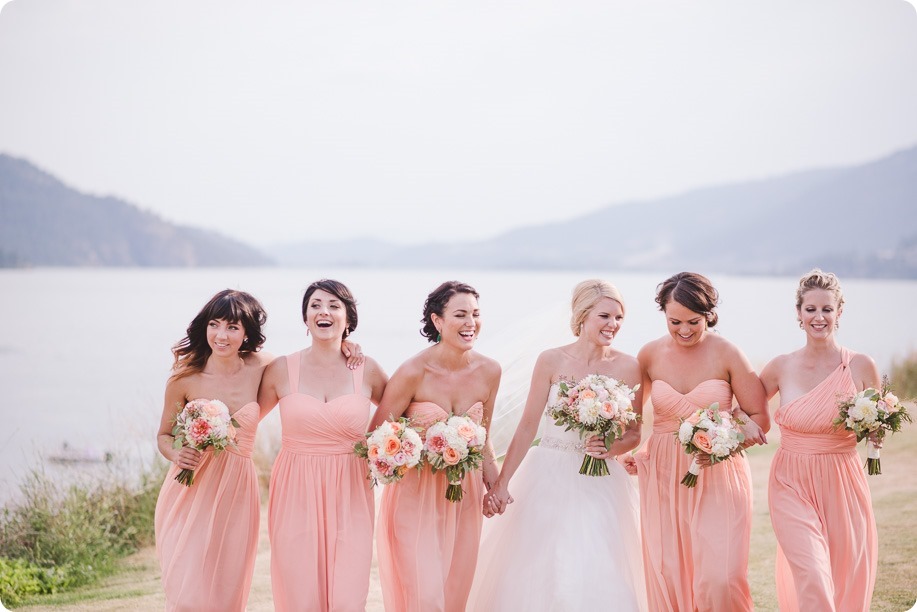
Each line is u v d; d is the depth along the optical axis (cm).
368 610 564
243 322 450
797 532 434
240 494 443
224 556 436
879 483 840
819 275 466
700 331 462
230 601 436
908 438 996
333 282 457
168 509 445
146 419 952
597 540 442
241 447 447
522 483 473
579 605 421
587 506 453
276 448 831
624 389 450
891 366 1201
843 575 443
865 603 444
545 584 431
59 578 642
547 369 480
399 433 421
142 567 682
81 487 746
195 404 421
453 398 460
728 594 439
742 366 466
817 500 446
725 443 420
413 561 437
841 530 443
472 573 459
